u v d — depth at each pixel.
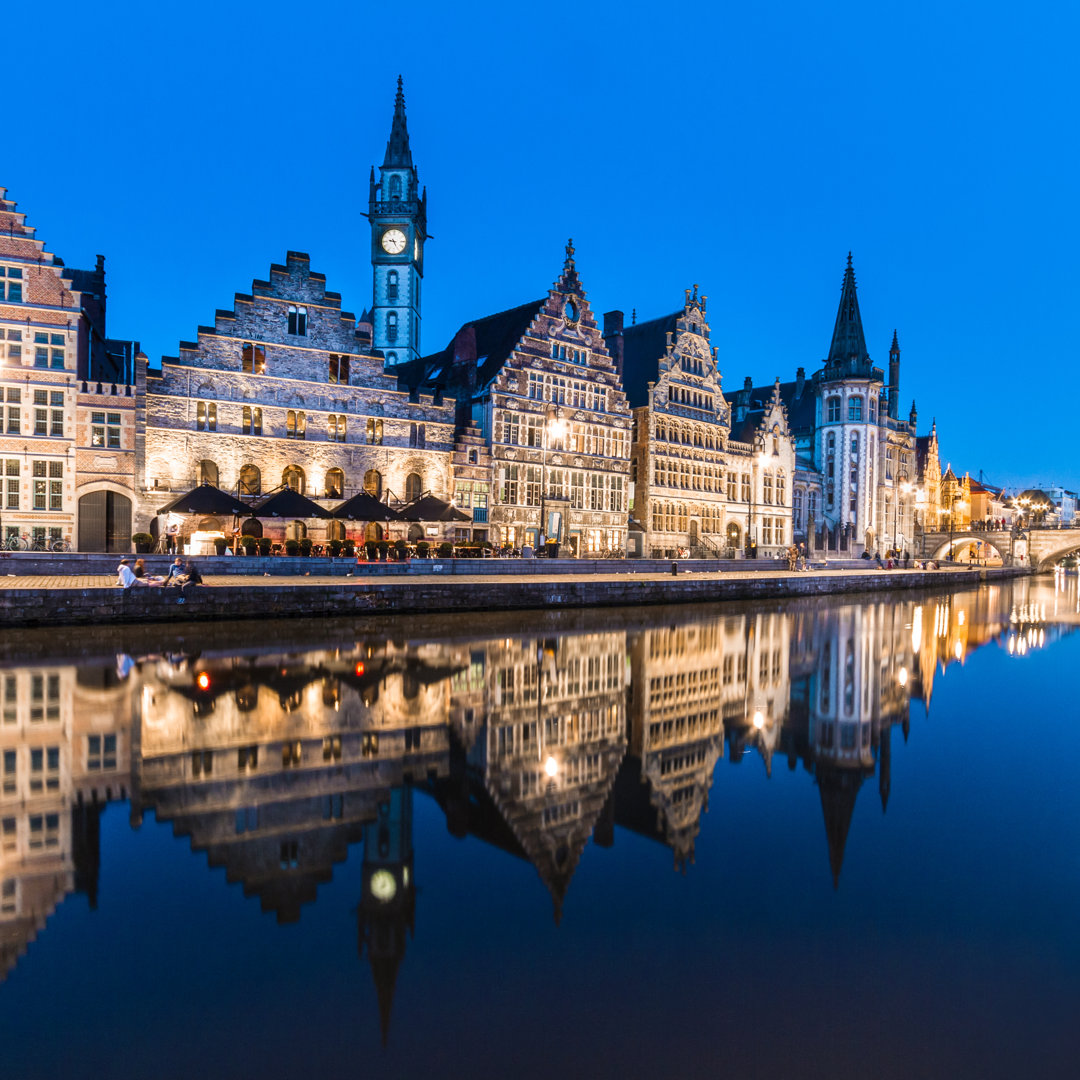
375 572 36.00
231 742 12.38
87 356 42.59
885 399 90.75
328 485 44.38
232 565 31.94
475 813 9.93
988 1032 5.65
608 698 17.14
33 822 9.09
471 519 46.09
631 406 62.09
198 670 17.94
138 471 38.72
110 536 38.97
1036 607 47.97
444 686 17.33
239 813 9.55
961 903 7.77
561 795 10.76
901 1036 5.54
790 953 6.77
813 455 90.19
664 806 10.52
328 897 7.58
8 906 7.22
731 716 16.05
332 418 44.44
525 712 15.41
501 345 54.53
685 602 40.06
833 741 14.25
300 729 13.27
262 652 20.69
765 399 92.25
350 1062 5.22
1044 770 12.52
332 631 24.89
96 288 51.97
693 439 65.12
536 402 53.16
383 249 82.44
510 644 23.94
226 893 7.56
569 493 54.81
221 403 40.94
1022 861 8.85
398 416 46.56
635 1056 5.29
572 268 55.66
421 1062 5.23
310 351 43.75
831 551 85.25
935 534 102.38
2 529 36.75
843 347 87.38
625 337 69.00
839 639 28.81
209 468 40.81
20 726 12.93
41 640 21.34
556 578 40.09
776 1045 5.45
